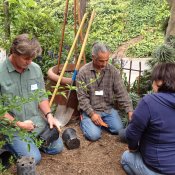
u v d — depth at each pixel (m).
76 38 4.08
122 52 11.24
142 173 2.81
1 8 3.25
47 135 3.20
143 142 2.78
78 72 3.90
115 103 4.25
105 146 3.64
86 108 3.81
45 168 3.18
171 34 5.11
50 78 4.23
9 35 4.09
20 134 2.16
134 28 12.86
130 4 14.49
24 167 2.71
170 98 2.53
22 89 3.08
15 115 3.07
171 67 2.55
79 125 4.10
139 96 4.46
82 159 3.38
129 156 2.96
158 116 2.55
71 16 12.74
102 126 4.00
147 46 11.19
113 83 3.87
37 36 5.54
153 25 12.91
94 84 3.84
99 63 3.66
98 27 13.03
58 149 3.40
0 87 3.00
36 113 3.25
